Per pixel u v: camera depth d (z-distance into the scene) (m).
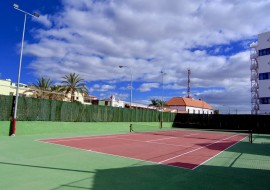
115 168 9.95
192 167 10.62
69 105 28.56
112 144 18.06
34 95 42.00
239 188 7.66
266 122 43.78
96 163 10.84
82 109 30.45
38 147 14.95
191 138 26.42
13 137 20.00
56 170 9.23
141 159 12.16
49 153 12.98
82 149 14.90
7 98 21.95
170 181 8.23
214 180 8.51
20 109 23.05
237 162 12.14
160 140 22.58
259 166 11.23
